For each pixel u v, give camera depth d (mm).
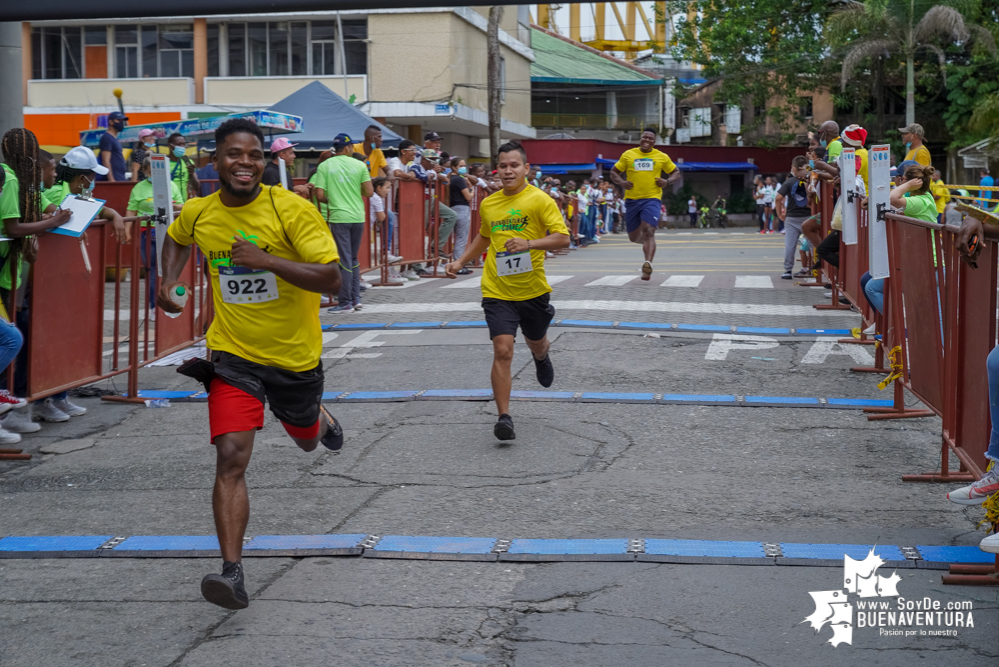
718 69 45781
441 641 3516
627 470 5574
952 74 40375
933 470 5520
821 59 43469
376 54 32812
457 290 13031
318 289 3934
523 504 5016
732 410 6855
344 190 10859
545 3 7199
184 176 11266
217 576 3539
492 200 6098
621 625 3635
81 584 4117
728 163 49656
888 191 6344
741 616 3697
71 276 6766
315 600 3887
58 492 5422
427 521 4781
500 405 6004
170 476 5680
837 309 10773
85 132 19859
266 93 33625
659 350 8789
